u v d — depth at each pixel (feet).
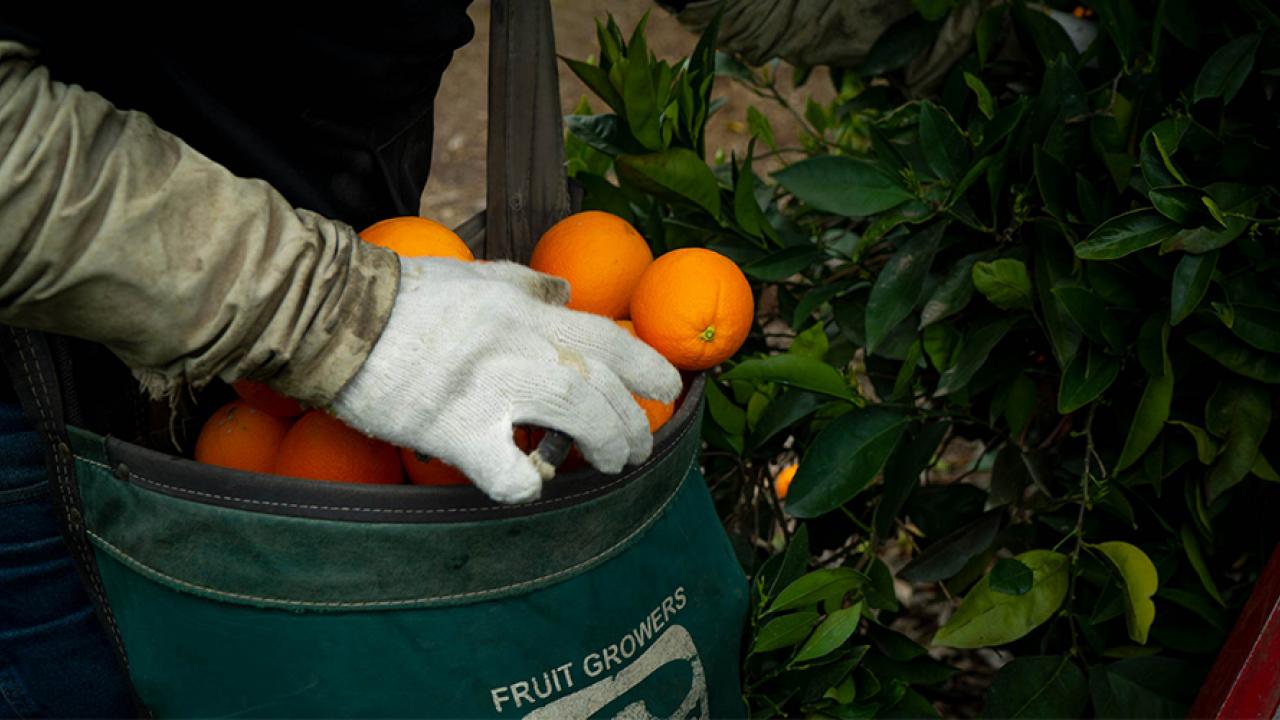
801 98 12.35
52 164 2.87
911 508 5.76
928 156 5.07
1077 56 5.45
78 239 2.92
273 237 3.16
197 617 3.53
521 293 3.45
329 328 3.17
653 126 5.03
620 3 14.32
